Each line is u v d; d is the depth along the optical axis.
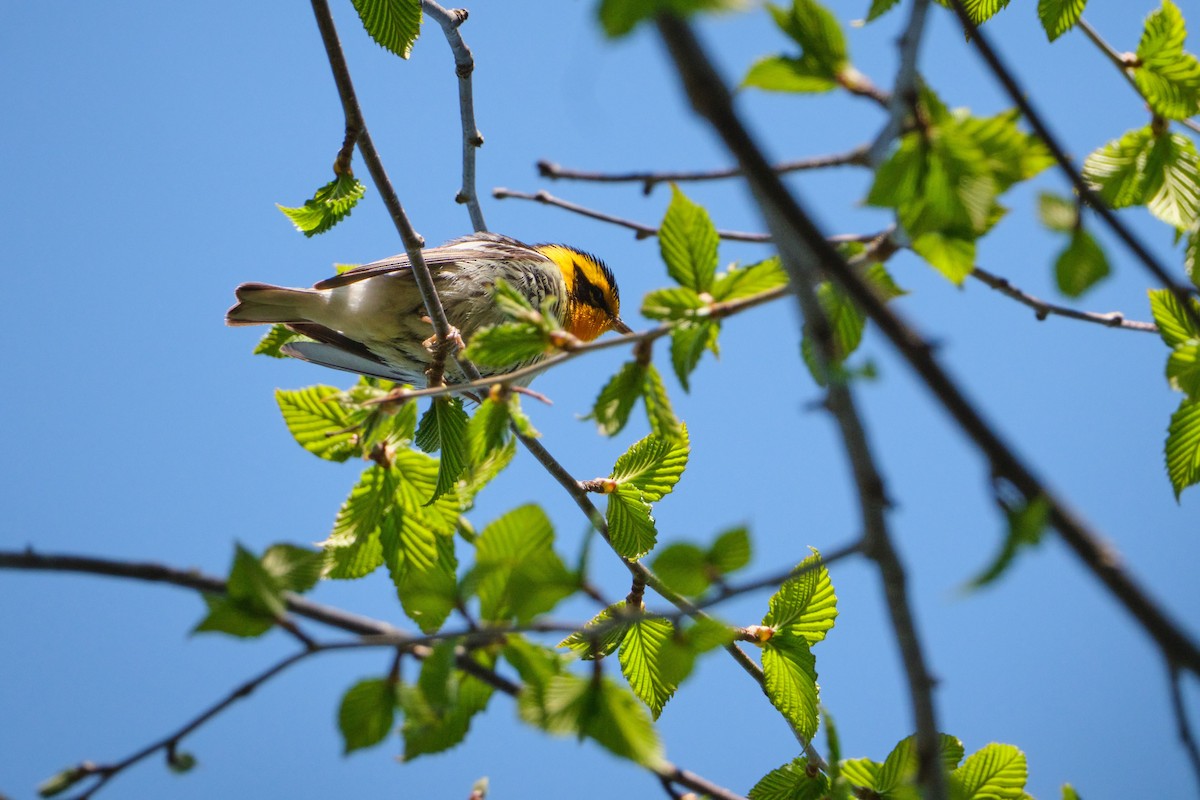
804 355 6.39
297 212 9.20
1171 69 7.42
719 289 6.54
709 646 5.50
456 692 5.14
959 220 5.24
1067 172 5.65
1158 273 5.93
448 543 8.94
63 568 4.64
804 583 7.97
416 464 9.13
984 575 4.20
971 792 7.42
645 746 5.26
